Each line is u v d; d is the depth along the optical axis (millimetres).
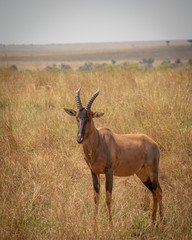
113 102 39750
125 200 22672
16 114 37531
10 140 30328
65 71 61000
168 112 35688
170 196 23375
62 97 43281
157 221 21891
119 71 59312
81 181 25938
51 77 54656
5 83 52312
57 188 23812
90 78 50688
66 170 26703
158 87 43750
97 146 20766
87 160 21266
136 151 21922
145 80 50250
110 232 18828
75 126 34625
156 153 22781
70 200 21594
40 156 28500
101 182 25609
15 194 22297
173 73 53531
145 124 32969
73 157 28891
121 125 33031
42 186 23781
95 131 20844
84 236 18516
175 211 21578
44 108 41031
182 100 38438
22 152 29172
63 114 37219
